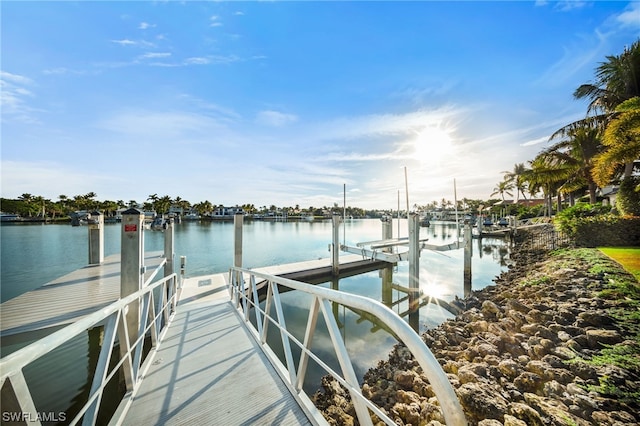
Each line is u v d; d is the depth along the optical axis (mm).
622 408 3012
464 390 3479
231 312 5113
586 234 11859
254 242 26094
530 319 5762
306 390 4203
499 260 15523
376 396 3992
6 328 3900
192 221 71625
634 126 8438
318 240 28016
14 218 62031
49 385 4414
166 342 3617
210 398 2332
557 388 3447
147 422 2055
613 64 13406
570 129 15961
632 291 5895
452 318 7496
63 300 5109
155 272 6918
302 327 6617
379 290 9758
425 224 49469
